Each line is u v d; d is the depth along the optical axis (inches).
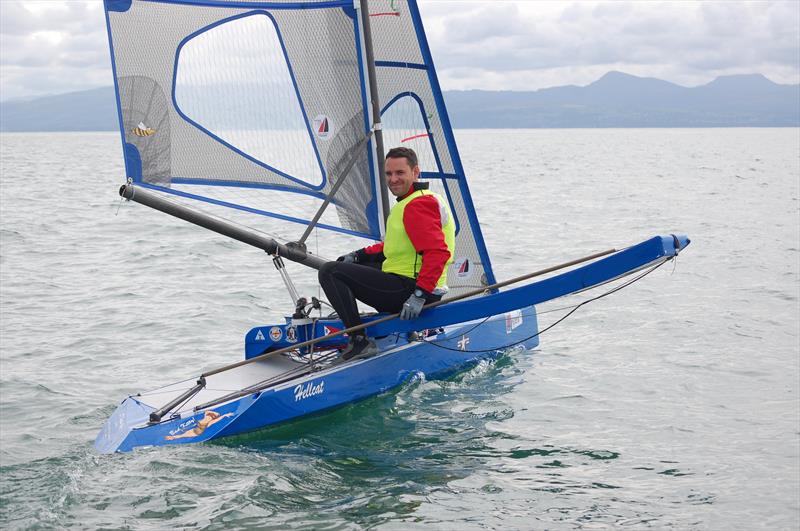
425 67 253.0
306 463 195.6
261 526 163.3
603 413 236.7
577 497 181.2
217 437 203.8
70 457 197.3
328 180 243.9
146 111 218.7
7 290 407.8
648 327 338.3
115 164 1972.2
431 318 224.2
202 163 226.7
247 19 225.6
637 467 198.5
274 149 235.1
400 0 246.8
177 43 219.3
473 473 192.5
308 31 234.1
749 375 275.1
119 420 211.8
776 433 222.2
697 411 239.6
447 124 258.4
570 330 334.0
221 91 226.4
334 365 234.5
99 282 430.6
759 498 181.9
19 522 164.1
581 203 896.3
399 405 238.7
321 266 224.4
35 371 275.9
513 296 217.9
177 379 270.1
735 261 495.5
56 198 939.3
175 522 164.7
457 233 268.1
